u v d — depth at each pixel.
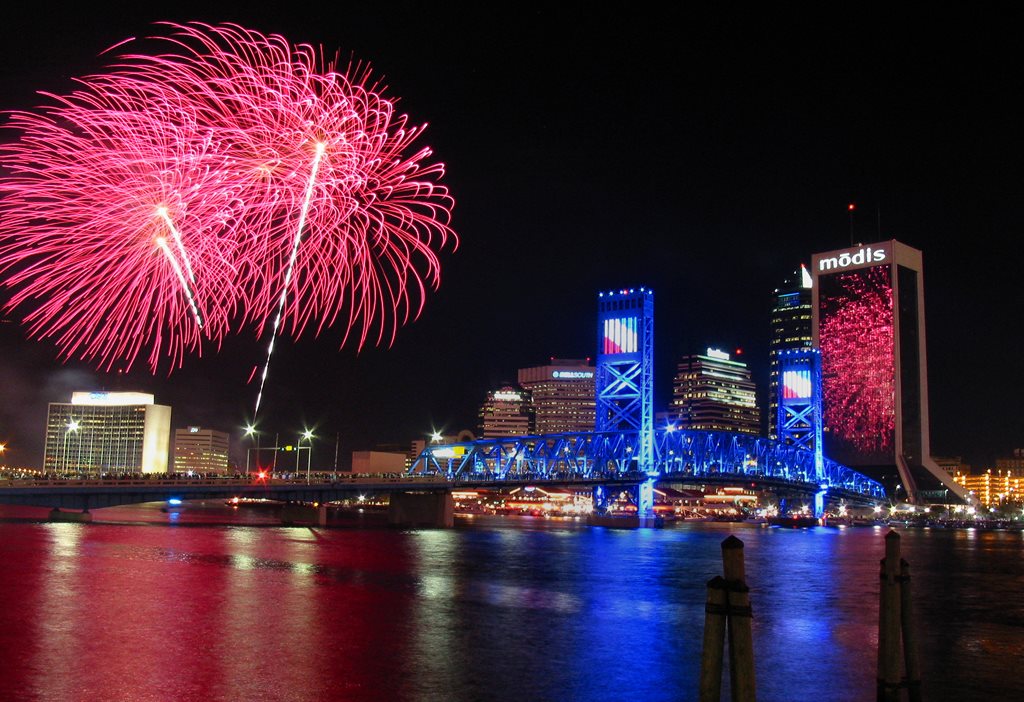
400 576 80.62
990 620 61.50
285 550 107.31
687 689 37.66
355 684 36.41
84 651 40.50
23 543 97.81
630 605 64.50
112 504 146.50
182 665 38.38
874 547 162.25
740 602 17.56
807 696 37.62
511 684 37.72
